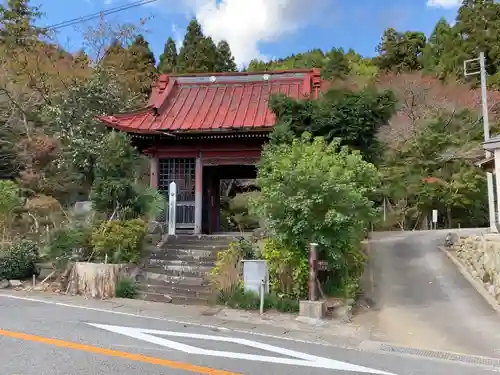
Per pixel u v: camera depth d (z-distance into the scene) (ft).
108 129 66.74
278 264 34.14
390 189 95.20
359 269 38.91
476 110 105.09
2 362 19.67
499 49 121.49
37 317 29.43
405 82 110.11
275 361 21.13
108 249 41.55
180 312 32.83
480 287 39.75
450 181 94.84
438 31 148.36
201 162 55.26
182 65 135.33
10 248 45.14
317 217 33.17
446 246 58.49
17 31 83.92
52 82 83.41
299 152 36.47
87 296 38.22
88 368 19.08
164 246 48.11
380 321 31.27
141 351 21.94
